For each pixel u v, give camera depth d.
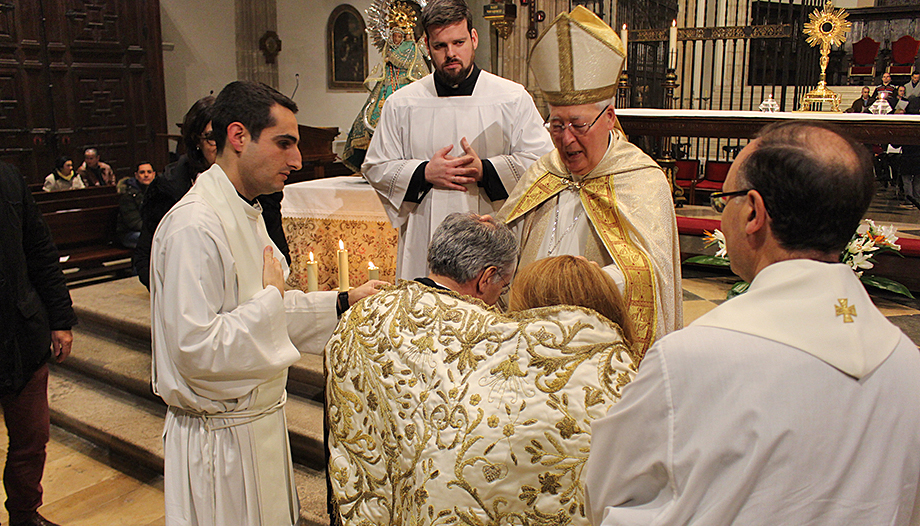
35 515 2.88
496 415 1.27
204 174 1.73
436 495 1.29
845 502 0.85
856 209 0.92
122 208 6.57
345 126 13.02
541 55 1.97
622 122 4.83
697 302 4.12
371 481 1.48
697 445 0.89
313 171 7.30
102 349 4.30
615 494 1.01
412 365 1.40
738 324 0.92
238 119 1.66
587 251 2.08
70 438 3.79
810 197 0.91
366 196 3.91
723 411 0.88
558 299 1.36
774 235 0.96
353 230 4.02
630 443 0.97
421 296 1.47
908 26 10.30
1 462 3.50
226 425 1.75
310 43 13.09
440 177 2.62
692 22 9.16
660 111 4.77
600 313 1.35
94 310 4.50
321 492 2.98
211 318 1.61
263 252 1.82
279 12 13.12
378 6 3.79
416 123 2.82
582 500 1.25
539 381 1.27
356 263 4.07
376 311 1.51
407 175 2.73
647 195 1.98
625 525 0.96
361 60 12.58
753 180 0.96
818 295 0.91
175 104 12.04
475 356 1.34
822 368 0.86
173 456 1.80
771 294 0.92
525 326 1.31
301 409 3.42
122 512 3.13
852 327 0.88
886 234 3.54
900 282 4.34
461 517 1.28
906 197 7.19
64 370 4.33
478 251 1.52
